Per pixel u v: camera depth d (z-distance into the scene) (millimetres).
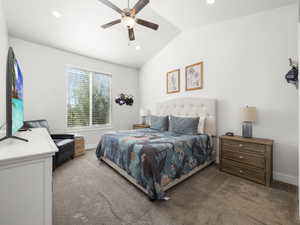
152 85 4445
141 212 1426
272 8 2156
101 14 2521
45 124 2975
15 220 717
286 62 2051
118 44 3521
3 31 2215
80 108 3879
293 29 1996
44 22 2576
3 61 2143
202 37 3064
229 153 2297
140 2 1732
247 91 2428
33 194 758
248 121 2203
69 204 1551
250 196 1689
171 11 2590
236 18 2551
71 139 3064
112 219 1336
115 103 4539
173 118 3051
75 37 3072
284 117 2068
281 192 1770
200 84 3094
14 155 713
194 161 2230
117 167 2342
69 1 2232
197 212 1424
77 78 3822
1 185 679
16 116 1082
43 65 3223
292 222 1289
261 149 1952
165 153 1792
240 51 2506
